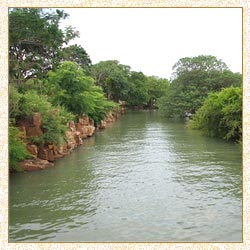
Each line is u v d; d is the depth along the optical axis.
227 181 16.39
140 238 10.43
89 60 52.88
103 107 42.12
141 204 13.42
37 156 20.48
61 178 17.30
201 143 28.70
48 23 26.12
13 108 19.36
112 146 27.89
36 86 29.41
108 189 15.41
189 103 52.69
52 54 30.61
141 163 20.83
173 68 58.59
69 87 32.19
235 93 31.05
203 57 57.62
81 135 32.59
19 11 24.67
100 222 11.68
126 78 81.44
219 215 12.17
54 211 12.73
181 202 13.58
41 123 20.67
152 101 99.81
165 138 32.53
